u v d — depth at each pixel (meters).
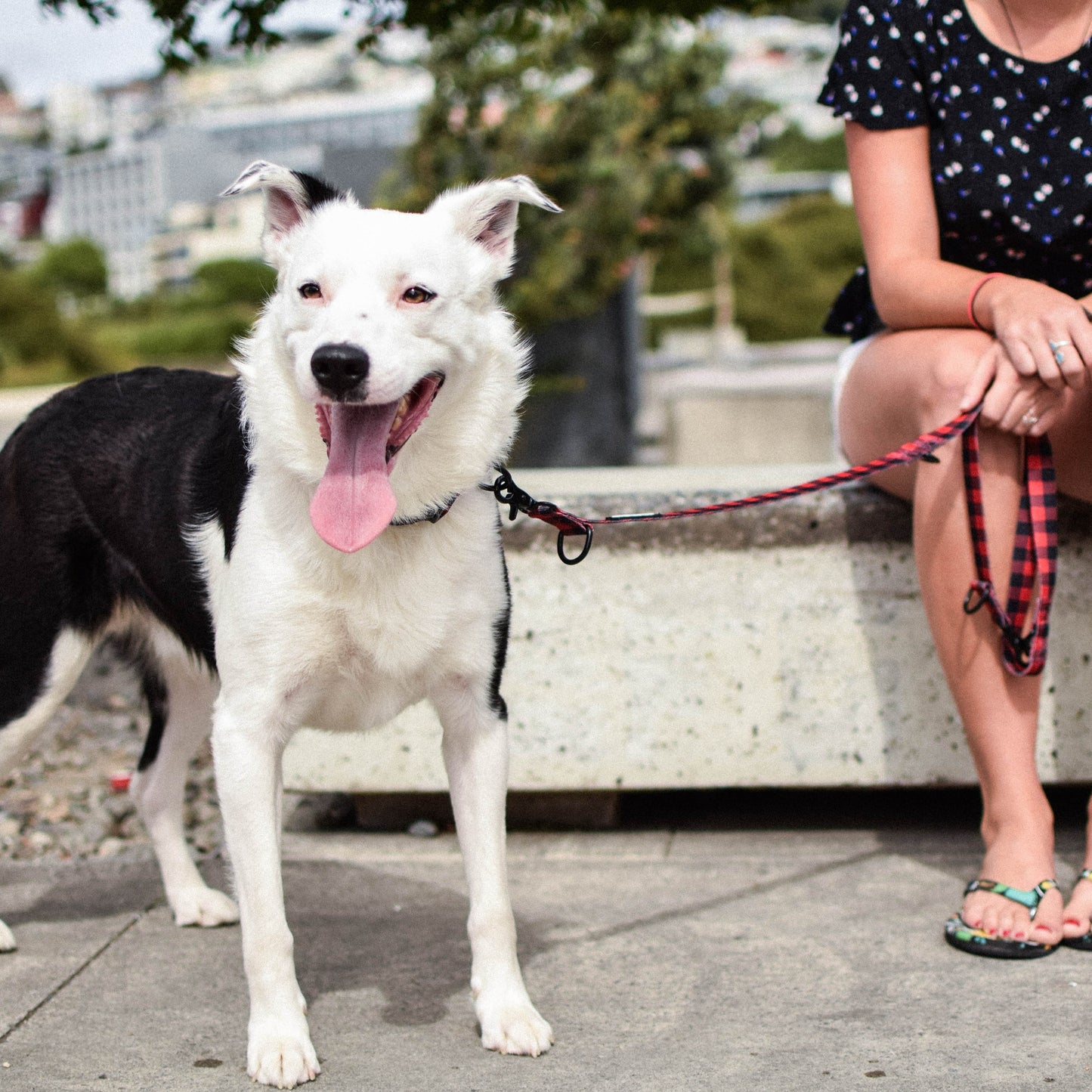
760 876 3.27
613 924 2.97
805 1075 2.24
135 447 2.81
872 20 2.99
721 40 11.28
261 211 2.63
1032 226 2.95
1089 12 2.91
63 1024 2.51
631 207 10.54
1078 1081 2.19
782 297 37.38
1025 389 2.66
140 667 3.11
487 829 2.50
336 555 2.36
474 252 2.51
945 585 2.82
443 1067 2.31
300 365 2.27
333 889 3.24
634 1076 2.26
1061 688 3.39
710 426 12.83
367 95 66.12
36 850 3.65
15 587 2.86
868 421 3.12
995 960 2.69
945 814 3.77
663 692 3.53
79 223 80.81
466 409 2.45
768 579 3.46
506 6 4.76
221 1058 2.37
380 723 2.61
